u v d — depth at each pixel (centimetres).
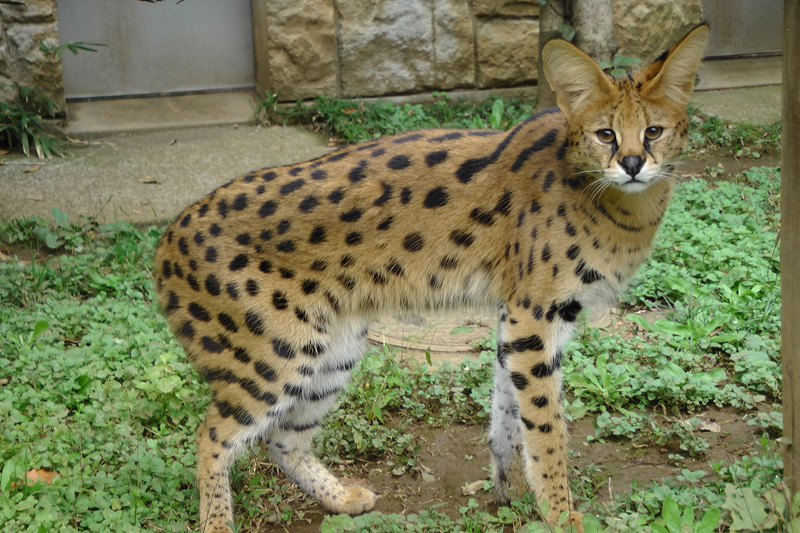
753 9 996
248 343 348
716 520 309
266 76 889
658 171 318
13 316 507
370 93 918
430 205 352
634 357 479
